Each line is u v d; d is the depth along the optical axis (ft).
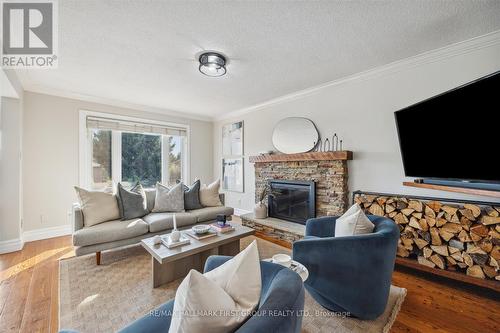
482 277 6.24
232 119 16.02
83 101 12.07
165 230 9.61
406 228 7.64
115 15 5.62
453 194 7.31
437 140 6.36
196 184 12.22
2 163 9.25
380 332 4.90
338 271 5.12
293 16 5.71
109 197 9.29
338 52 7.55
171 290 6.56
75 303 5.91
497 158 4.99
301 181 11.00
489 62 6.67
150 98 12.46
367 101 9.23
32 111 10.68
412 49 7.38
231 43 6.95
